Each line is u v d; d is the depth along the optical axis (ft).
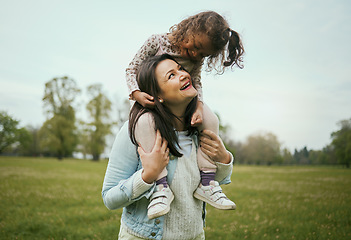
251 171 93.20
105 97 194.70
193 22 6.23
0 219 20.20
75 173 63.52
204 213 6.50
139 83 5.90
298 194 33.42
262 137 211.41
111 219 20.29
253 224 19.26
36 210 23.13
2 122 172.45
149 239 5.53
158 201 5.24
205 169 5.94
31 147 241.76
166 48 6.63
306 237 16.40
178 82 5.49
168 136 5.49
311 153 179.73
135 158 5.80
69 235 16.69
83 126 190.29
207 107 6.40
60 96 187.62
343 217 20.81
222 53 6.81
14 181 43.27
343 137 151.23
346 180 55.57
